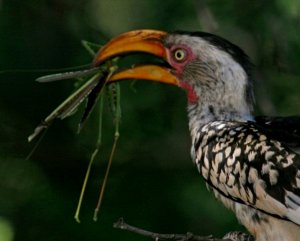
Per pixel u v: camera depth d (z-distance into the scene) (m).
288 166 10.90
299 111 15.08
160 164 15.44
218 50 11.66
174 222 15.08
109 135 15.37
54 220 15.05
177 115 15.40
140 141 15.42
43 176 15.40
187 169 15.41
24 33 15.29
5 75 15.21
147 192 15.29
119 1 15.98
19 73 15.23
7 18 15.34
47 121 11.72
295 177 10.86
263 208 11.05
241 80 11.63
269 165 10.96
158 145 15.45
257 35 15.23
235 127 11.35
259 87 14.90
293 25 15.09
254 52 15.25
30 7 15.38
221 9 15.35
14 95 15.27
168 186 15.32
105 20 15.70
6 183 15.29
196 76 11.72
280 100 15.12
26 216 15.09
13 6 15.37
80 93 11.73
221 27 15.34
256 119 11.64
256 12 15.23
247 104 11.66
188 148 15.45
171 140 15.45
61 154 15.45
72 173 15.44
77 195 15.29
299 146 10.99
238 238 11.60
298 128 11.28
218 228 14.96
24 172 15.40
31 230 15.03
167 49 11.78
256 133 11.19
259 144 11.08
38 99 15.30
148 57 14.84
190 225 15.05
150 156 15.44
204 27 14.92
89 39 15.45
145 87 15.27
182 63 11.75
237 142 11.21
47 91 15.27
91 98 11.73
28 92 15.26
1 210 15.12
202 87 11.70
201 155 11.48
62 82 15.27
